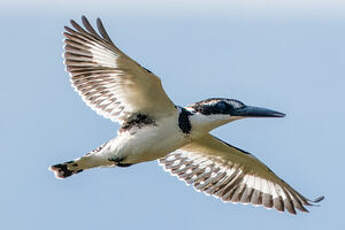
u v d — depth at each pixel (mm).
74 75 14055
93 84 14125
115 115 14352
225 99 14750
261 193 16594
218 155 16375
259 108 14703
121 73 13742
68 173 14180
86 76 14047
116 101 14219
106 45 13492
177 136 14258
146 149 14148
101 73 13930
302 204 16266
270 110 14664
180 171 16453
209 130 14586
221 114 14555
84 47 13852
